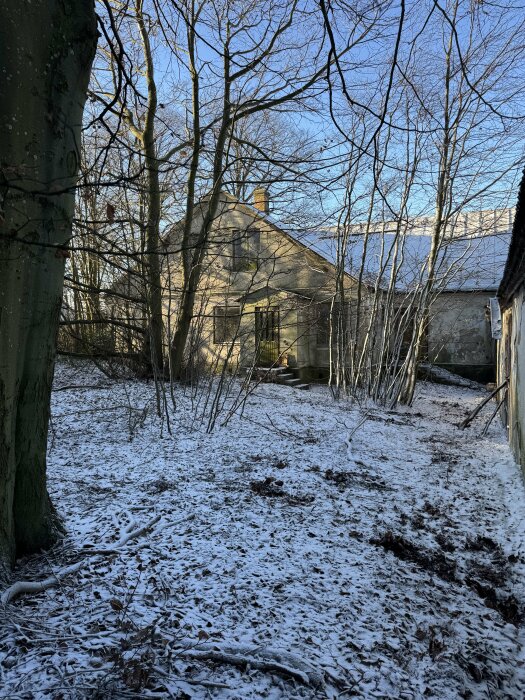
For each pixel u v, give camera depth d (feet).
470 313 71.41
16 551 12.10
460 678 10.13
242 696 8.32
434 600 13.16
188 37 36.45
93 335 44.57
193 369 42.27
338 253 48.91
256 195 60.75
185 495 18.08
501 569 15.78
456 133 43.24
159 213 33.81
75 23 10.96
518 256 20.35
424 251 72.08
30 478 12.16
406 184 45.62
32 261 11.00
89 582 11.31
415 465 27.22
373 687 9.25
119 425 29.09
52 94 10.73
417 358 48.60
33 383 11.77
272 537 15.07
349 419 37.93
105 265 38.45
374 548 15.52
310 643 10.12
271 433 30.19
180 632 9.75
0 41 9.49
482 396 60.85
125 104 12.44
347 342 51.16
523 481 23.71
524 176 14.73
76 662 8.49
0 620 9.43
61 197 11.30
